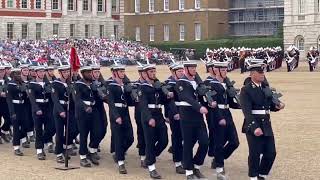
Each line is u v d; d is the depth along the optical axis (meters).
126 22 127.38
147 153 17.88
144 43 121.75
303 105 36.06
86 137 19.78
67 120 20.00
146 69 18.33
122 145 18.64
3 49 93.12
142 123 18.12
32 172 18.58
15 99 22.02
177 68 17.67
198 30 119.12
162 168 19.17
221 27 120.00
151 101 18.30
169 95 18.08
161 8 124.38
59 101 20.53
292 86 50.22
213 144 18.06
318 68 76.19
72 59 20.03
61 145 20.44
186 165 17.22
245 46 106.06
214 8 118.62
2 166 19.61
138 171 18.77
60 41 103.31
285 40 102.31
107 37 121.62
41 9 117.88
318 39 98.38
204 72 67.62
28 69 22.16
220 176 17.23
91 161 20.00
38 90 21.39
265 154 15.80
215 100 17.56
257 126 15.43
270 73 70.12
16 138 21.83
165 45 117.75
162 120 18.52
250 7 117.94
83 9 122.88
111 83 18.97
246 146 22.44
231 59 75.88
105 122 20.17
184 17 120.75
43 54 90.69
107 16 125.31
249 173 15.82
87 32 122.75
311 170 18.20
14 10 115.19
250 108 15.57
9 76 23.12
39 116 20.91
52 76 21.81
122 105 18.94
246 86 15.77
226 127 17.70
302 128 26.58
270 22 116.25
